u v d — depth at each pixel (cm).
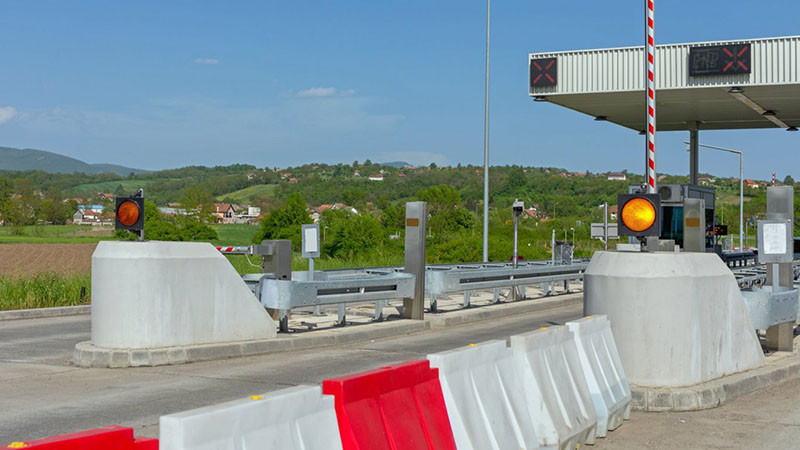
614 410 812
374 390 479
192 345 1193
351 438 450
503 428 599
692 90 2516
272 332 1309
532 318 1823
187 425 359
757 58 2392
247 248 1436
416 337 1494
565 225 8219
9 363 1162
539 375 669
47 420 802
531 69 2669
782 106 2848
